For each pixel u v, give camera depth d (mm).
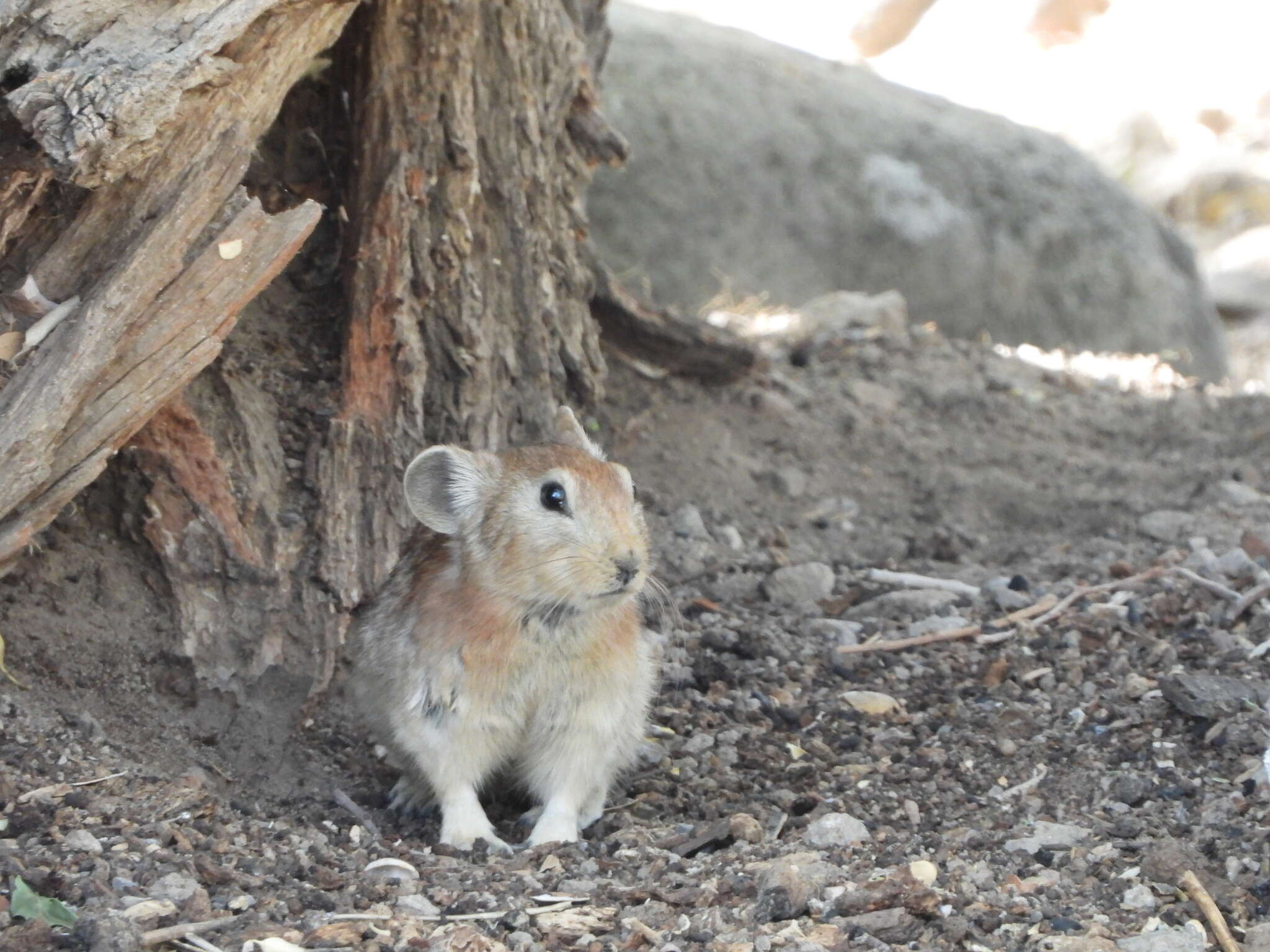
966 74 35625
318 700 9484
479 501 8383
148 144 7527
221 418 9914
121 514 9461
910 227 21859
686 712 10125
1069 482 14367
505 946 6512
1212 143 34156
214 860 7195
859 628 11367
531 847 8258
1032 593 11727
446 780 8430
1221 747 8805
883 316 18516
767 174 21672
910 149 22344
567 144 12062
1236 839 7602
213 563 9477
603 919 6840
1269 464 14758
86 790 7688
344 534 9812
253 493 9734
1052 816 8367
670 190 21266
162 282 7902
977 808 8617
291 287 10984
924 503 13852
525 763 8812
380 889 7090
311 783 9078
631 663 8672
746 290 21281
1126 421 16047
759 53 23078
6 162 7730
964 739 9484
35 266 7980
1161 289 22922
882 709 10039
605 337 14047
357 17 10805
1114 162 33594
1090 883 7324
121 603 9273
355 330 10438
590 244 13273
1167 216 32250
